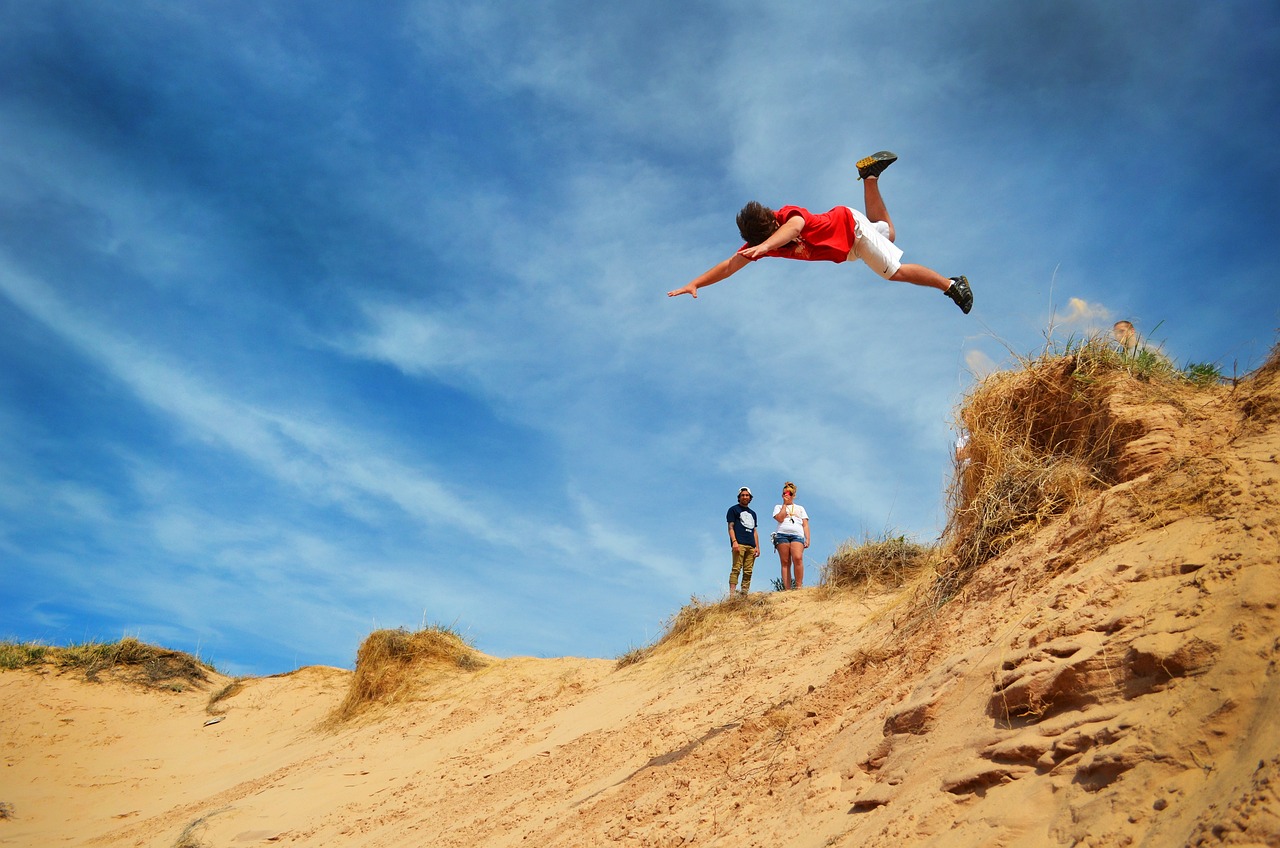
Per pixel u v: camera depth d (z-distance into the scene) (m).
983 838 2.65
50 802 12.53
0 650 17.05
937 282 5.31
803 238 5.09
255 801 9.91
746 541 11.47
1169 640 2.73
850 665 5.25
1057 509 4.70
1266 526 2.99
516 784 7.66
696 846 4.17
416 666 14.02
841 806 3.57
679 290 4.73
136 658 17.39
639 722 7.76
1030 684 3.03
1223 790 2.19
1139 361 4.94
